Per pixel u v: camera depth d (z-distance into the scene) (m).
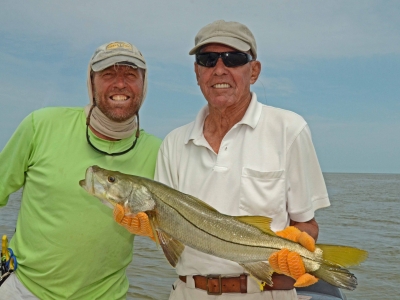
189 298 1.22
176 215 1.13
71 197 1.33
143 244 3.55
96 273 1.37
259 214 1.17
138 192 1.15
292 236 1.07
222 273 1.16
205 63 1.23
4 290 1.38
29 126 1.38
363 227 5.27
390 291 2.76
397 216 6.31
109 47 1.35
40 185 1.35
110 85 1.33
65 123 1.40
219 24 1.24
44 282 1.35
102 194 1.17
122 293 1.47
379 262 3.49
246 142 1.21
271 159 1.18
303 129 1.19
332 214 6.56
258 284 1.16
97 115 1.37
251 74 1.31
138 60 1.35
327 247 1.03
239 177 1.18
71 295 1.36
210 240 1.11
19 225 1.42
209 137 1.28
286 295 1.18
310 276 1.00
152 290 2.52
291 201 1.19
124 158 1.40
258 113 1.23
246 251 1.09
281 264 1.03
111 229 1.35
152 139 1.50
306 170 1.19
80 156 1.37
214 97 1.22
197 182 1.23
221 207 1.18
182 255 1.22
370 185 17.52
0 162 1.40
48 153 1.35
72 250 1.33
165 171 1.33
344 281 1.00
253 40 1.28
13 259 1.39
